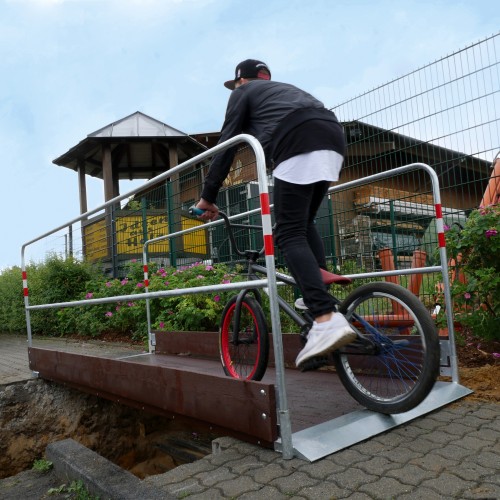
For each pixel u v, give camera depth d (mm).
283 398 2133
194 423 2779
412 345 2396
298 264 2246
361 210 5520
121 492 2088
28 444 4582
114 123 12719
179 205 8070
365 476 1875
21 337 9727
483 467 1885
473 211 4031
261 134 2387
